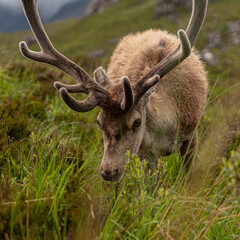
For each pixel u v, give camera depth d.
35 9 10.47
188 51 10.00
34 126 13.22
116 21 158.38
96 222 7.38
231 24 110.44
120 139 9.52
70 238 6.93
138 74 11.77
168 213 7.79
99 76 10.40
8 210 7.06
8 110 13.27
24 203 7.33
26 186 8.41
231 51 91.56
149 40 13.30
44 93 17.56
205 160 12.07
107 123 9.55
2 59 19.91
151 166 11.62
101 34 138.75
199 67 13.77
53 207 7.30
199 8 10.23
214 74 58.53
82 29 157.62
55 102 16.39
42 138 11.61
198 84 12.96
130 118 9.54
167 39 13.05
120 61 13.40
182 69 12.31
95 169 10.61
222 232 8.11
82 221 7.23
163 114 11.11
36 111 14.68
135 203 8.02
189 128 12.35
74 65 10.26
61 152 10.31
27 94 16.94
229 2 131.62
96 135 14.19
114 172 9.28
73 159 10.08
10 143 10.91
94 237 7.02
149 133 10.92
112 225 7.18
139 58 12.28
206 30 109.88
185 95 12.03
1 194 7.70
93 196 8.70
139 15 151.12
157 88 11.39
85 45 124.19
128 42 14.38
